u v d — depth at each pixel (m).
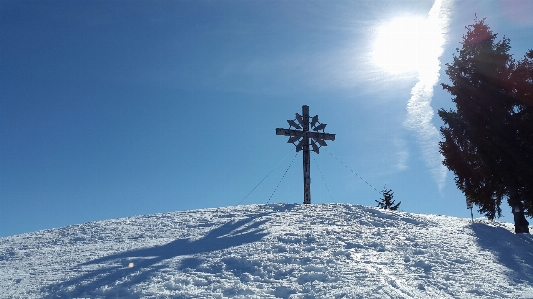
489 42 19.08
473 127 18.44
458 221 19.05
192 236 15.20
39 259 13.31
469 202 20.20
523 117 18.02
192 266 11.02
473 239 15.06
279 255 11.71
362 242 13.41
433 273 10.90
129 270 10.80
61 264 12.16
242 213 19.28
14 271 11.82
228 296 9.03
